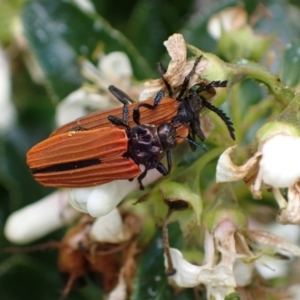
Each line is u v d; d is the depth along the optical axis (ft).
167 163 0.27
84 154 0.26
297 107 0.25
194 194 0.27
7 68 0.38
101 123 0.26
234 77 0.26
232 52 0.32
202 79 0.26
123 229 0.29
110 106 0.32
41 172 0.26
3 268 0.37
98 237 0.29
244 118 0.32
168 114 0.26
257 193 0.25
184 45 0.26
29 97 0.40
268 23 0.38
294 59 0.31
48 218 0.34
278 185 0.24
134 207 0.29
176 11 0.40
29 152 0.27
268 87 0.27
